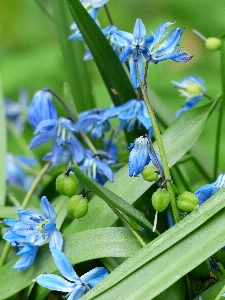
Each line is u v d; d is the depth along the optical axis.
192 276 0.42
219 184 0.44
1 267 0.45
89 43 0.50
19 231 0.44
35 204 0.56
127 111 0.50
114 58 0.50
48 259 0.44
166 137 0.48
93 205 0.47
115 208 0.43
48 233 0.44
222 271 0.47
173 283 0.40
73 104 0.53
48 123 0.49
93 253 0.43
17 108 0.67
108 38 0.53
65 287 0.42
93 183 0.41
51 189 0.55
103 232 0.44
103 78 0.52
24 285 0.44
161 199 0.41
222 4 0.91
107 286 0.40
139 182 0.47
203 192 0.44
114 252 0.43
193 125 0.48
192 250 0.41
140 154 0.42
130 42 0.44
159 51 0.43
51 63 0.85
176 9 0.93
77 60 0.57
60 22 0.56
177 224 0.41
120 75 0.51
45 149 0.72
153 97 0.59
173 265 0.40
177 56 0.44
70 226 0.47
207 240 0.41
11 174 0.62
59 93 0.83
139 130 0.53
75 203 0.43
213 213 0.41
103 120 0.50
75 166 0.41
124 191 0.47
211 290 0.42
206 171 0.58
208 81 0.82
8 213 0.49
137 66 0.44
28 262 0.44
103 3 0.53
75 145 0.50
